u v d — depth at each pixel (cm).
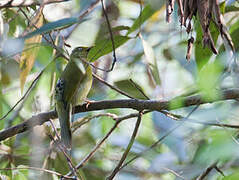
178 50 1277
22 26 1123
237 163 775
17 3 751
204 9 668
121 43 970
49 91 1056
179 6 671
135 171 1213
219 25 693
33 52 926
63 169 1077
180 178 950
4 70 1138
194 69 981
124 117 901
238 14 994
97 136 1292
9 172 1046
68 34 1298
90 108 948
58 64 1166
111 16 1355
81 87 1002
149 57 937
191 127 883
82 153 1276
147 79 1301
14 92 1212
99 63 1313
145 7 962
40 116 920
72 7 1339
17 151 1074
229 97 706
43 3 763
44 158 1068
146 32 1384
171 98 813
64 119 967
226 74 714
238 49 790
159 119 881
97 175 1229
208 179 890
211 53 867
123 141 1280
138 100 838
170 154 1145
